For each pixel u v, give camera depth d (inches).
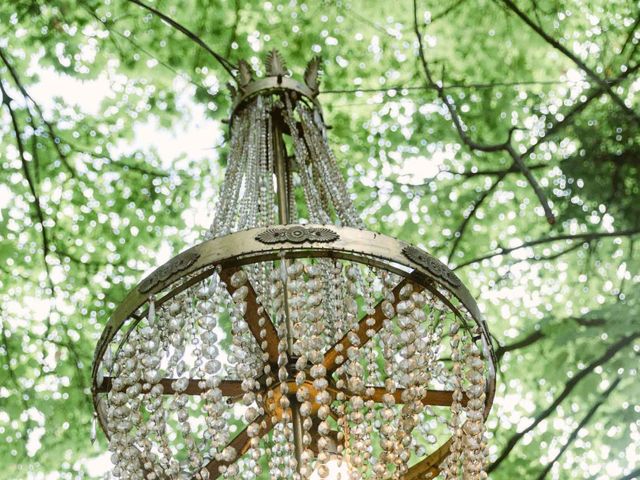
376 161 305.9
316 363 133.0
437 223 306.0
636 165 302.5
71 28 292.4
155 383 137.9
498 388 303.6
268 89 178.5
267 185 164.7
